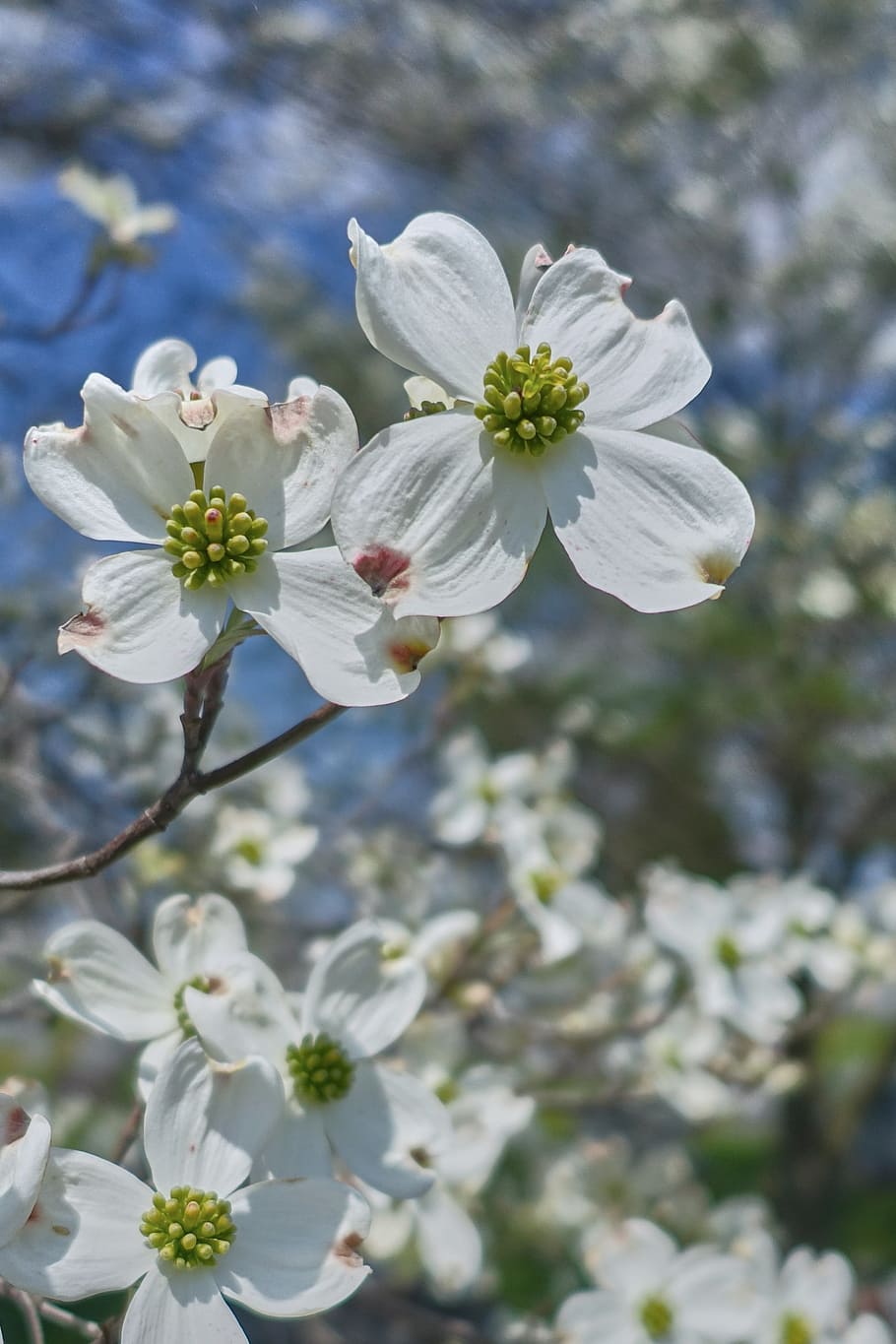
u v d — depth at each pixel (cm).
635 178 232
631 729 210
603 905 99
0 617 102
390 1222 78
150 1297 58
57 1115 102
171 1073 60
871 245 232
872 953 128
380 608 57
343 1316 103
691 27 227
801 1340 84
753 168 238
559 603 224
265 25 190
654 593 57
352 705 56
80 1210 58
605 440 57
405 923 101
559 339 58
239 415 57
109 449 57
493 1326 116
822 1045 180
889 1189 235
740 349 240
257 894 94
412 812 140
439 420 57
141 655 56
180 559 57
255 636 57
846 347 236
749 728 224
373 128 208
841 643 221
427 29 209
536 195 229
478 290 58
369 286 57
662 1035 112
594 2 225
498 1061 105
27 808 95
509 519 57
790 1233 200
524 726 210
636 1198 125
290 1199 59
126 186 87
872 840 224
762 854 241
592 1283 121
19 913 94
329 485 57
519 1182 124
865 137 237
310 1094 63
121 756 104
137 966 65
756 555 221
